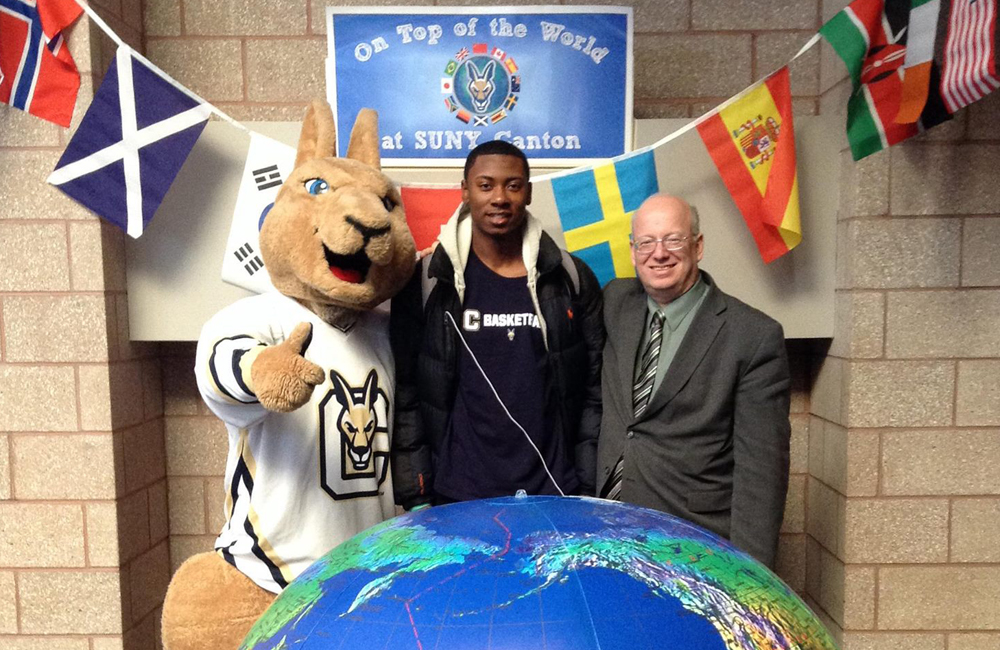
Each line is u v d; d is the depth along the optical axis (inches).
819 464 87.0
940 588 79.1
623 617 22.2
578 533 26.6
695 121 74.2
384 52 78.7
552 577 23.6
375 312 62.7
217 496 91.4
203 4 86.0
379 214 49.5
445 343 60.7
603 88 79.4
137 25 84.6
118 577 78.3
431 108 79.6
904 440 78.1
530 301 61.5
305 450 52.2
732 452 61.2
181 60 86.7
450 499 62.1
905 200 76.2
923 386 77.5
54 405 76.5
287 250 52.4
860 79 70.6
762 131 74.0
